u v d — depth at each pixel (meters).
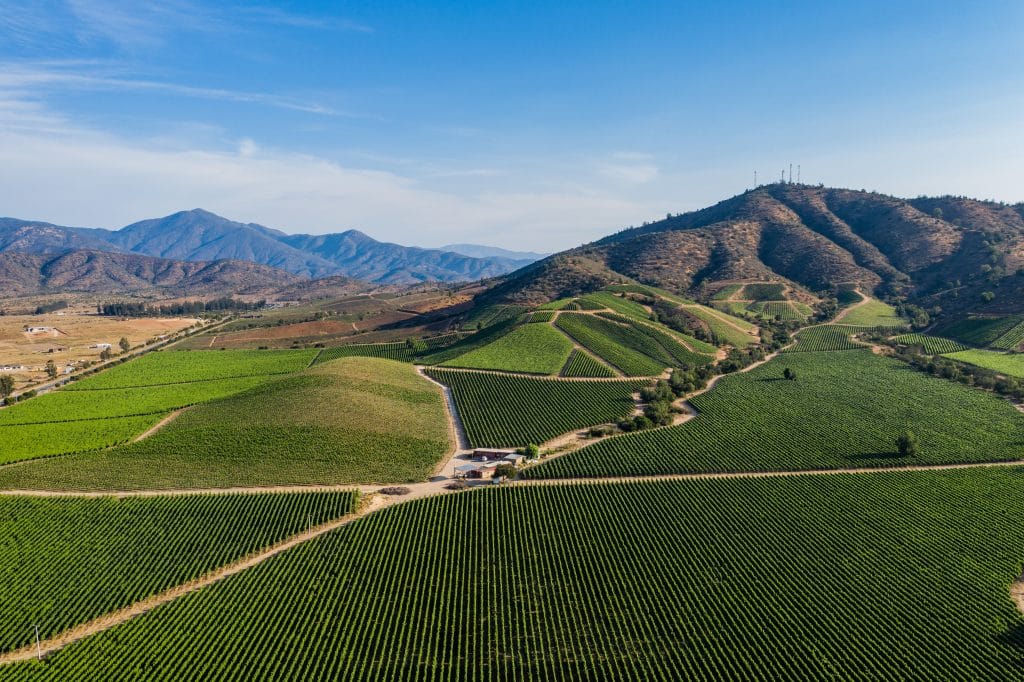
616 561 75.94
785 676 56.69
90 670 58.56
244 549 80.31
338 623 64.94
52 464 109.31
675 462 105.62
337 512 89.31
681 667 57.88
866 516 85.75
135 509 90.62
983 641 60.56
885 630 62.50
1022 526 81.69
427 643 61.94
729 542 79.88
